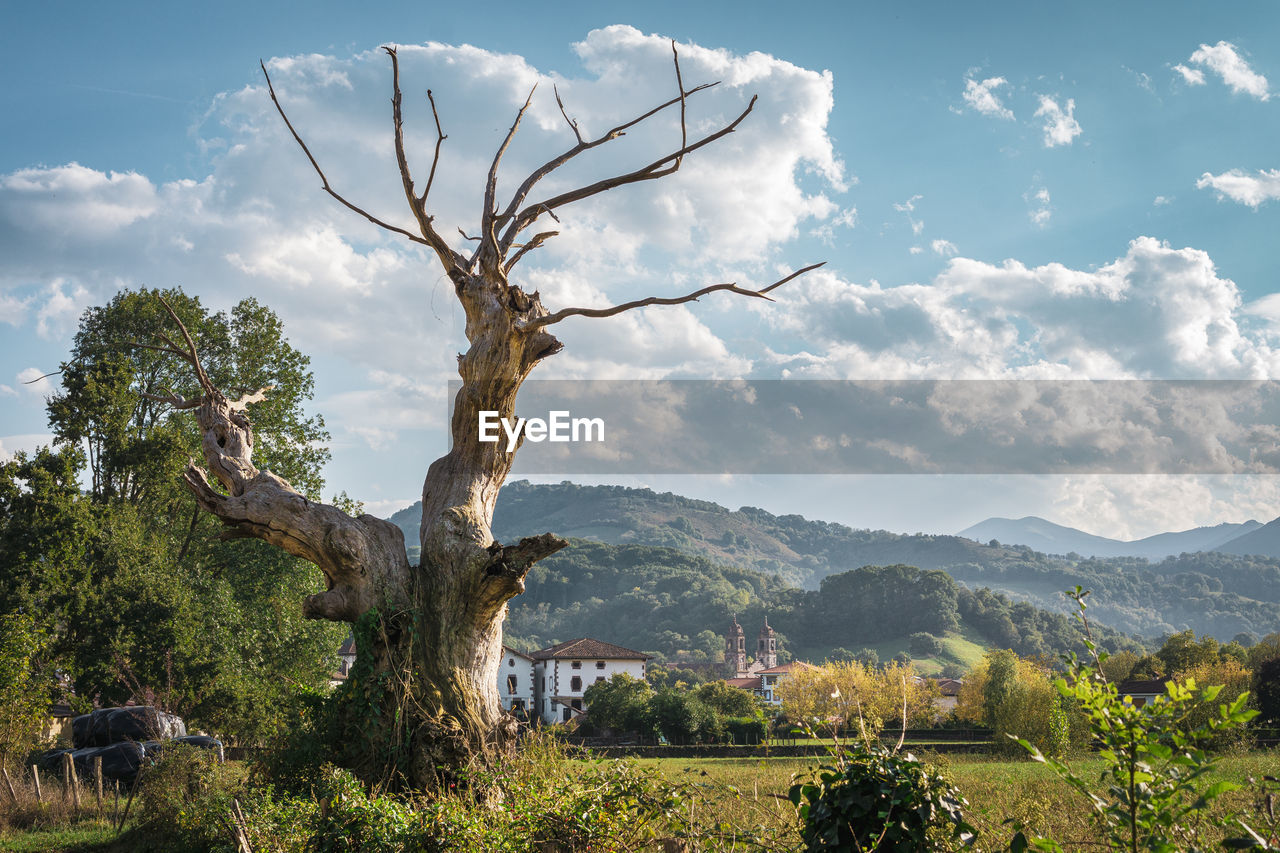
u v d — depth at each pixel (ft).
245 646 109.91
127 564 107.55
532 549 42.04
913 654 579.48
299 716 42.86
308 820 33.32
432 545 43.06
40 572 102.99
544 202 48.65
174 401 49.88
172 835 41.47
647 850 26.45
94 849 45.93
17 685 70.28
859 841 17.40
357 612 41.91
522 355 44.78
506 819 29.71
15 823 54.80
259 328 122.83
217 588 112.78
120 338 119.55
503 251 47.50
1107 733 13.99
